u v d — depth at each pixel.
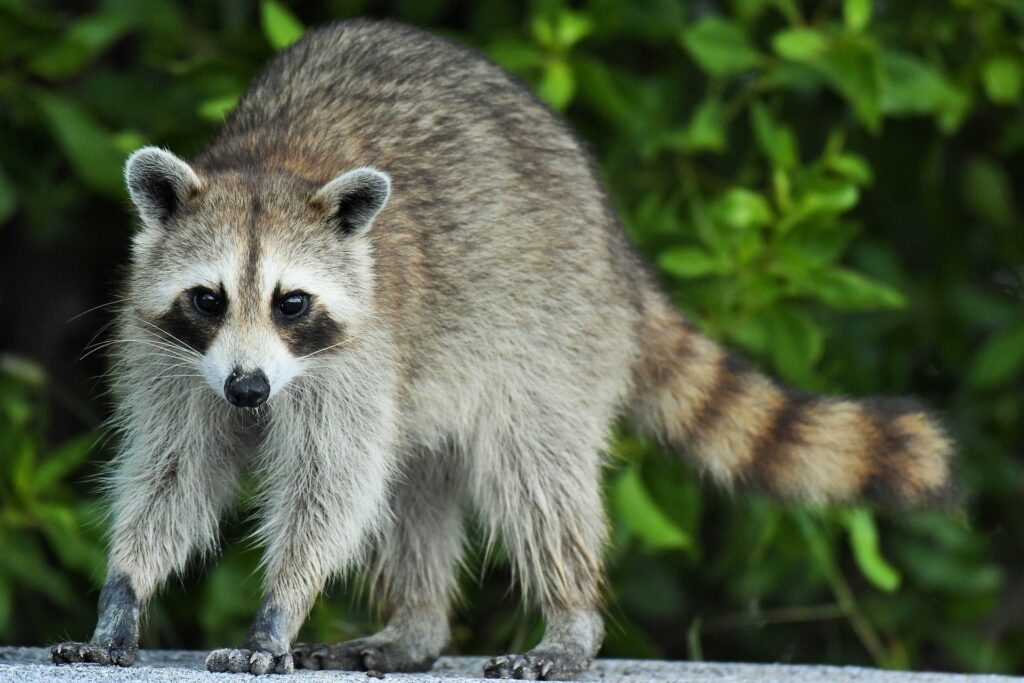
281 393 8.46
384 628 9.41
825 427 9.69
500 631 11.37
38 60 11.16
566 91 10.82
